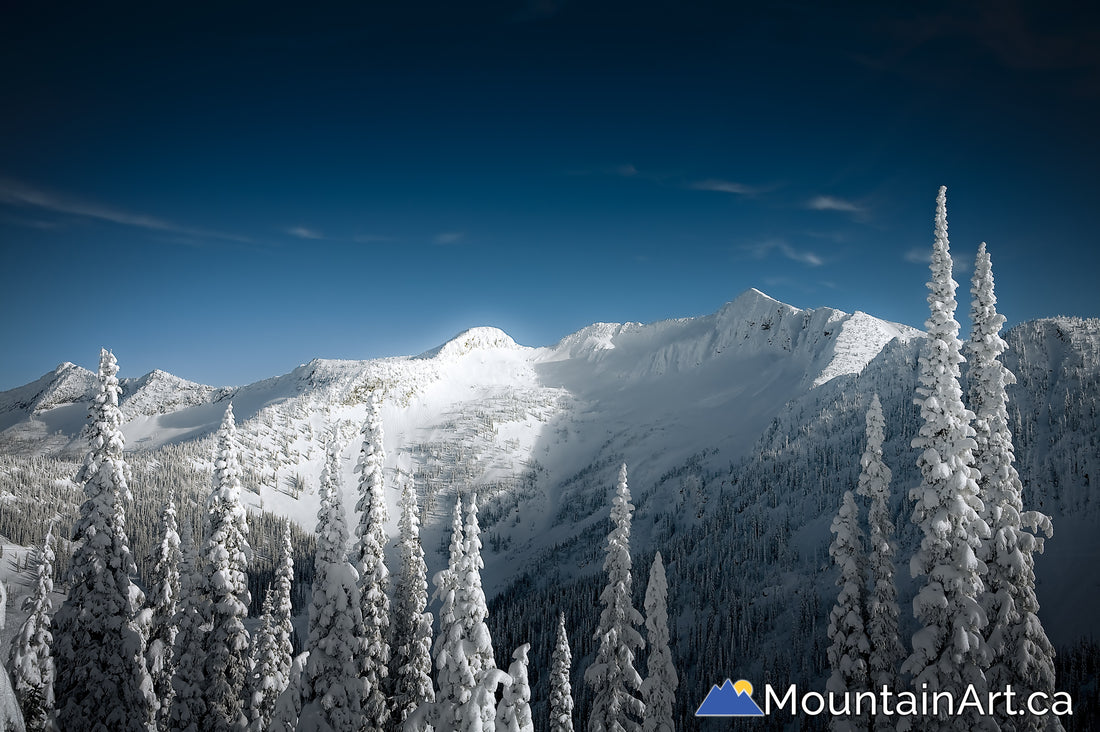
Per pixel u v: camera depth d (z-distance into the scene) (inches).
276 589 1833.2
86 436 1374.3
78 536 1349.7
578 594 6998.0
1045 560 5629.9
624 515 1454.2
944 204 989.8
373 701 1318.9
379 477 1417.3
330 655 1181.7
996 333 1005.8
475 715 1039.6
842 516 1192.2
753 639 5851.4
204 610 1429.6
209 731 1379.2
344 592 1208.2
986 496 958.4
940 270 978.7
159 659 1542.8
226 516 1457.9
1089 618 4859.7
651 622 1414.9
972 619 888.3
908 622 4734.3
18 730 506.3
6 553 5049.2
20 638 1455.5
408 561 1615.4
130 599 1395.2
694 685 5339.6
